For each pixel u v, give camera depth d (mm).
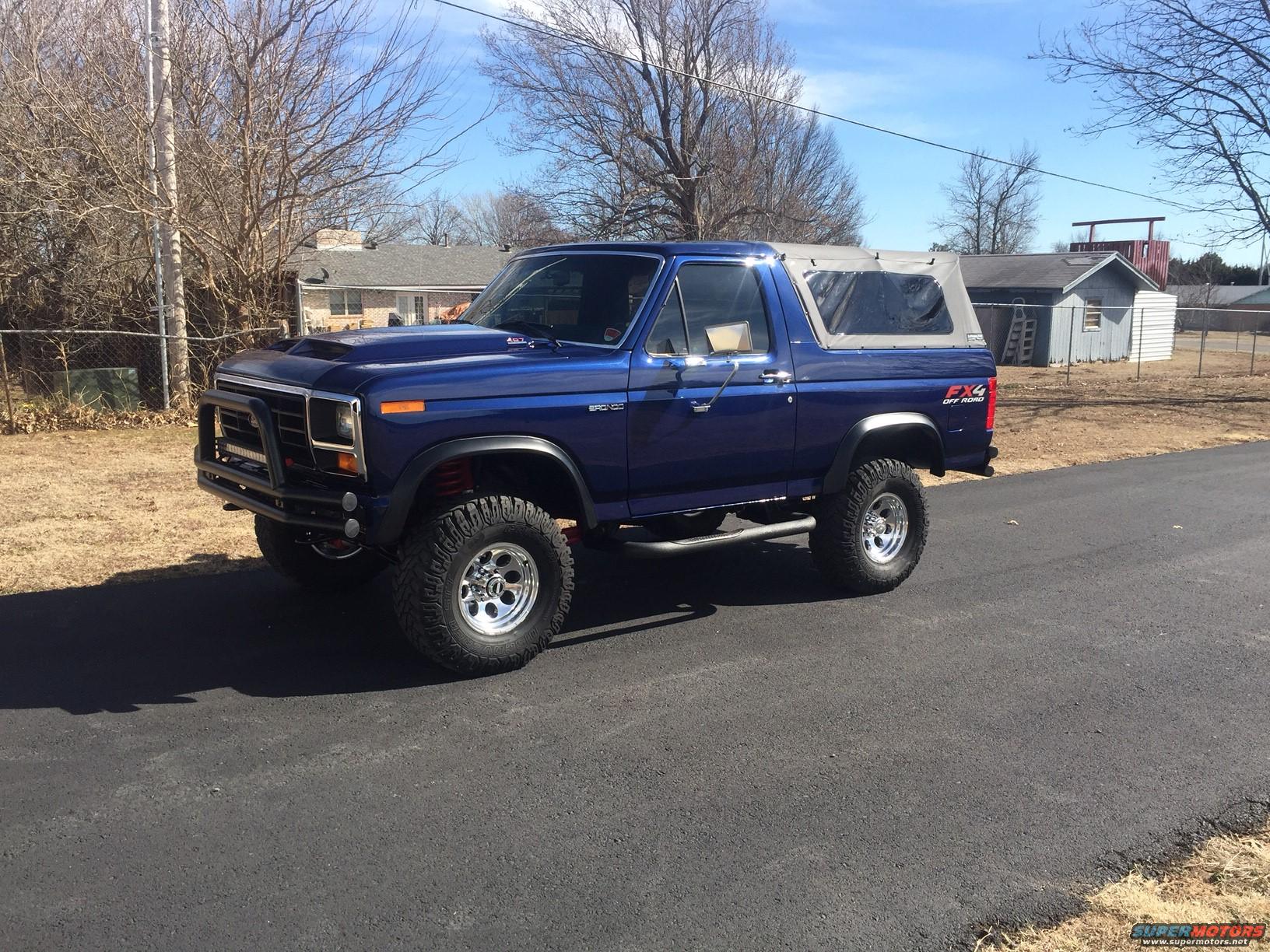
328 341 5156
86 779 3846
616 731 4426
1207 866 3455
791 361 5941
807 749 4297
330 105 14344
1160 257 39250
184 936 2924
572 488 5195
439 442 4695
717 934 3004
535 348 5219
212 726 4336
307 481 4801
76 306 15344
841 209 35531
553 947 2924
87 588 6234
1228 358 37219
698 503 5742
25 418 12703
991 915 3133
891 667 5309
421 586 4723
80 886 3152
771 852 3467
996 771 4129
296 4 13844
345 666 5082
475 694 4797
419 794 3812
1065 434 15797
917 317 6703
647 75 27406
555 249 6184
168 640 5375
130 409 13828
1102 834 3645
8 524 7723
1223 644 5789
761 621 6035
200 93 14109
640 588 6703
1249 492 10719
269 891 3160
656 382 5344
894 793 3924
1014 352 32031
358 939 2934
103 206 13508
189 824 3541
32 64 14141
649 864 3375
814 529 6441
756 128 28297
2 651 5148
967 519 9180
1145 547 8148
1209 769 4188
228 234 14289
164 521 7980
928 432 6734
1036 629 6000
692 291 5605
